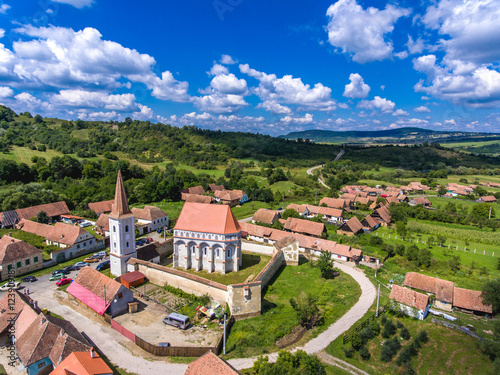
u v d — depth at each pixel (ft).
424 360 154.71
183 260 254.27
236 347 157.38
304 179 636.89
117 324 167.32
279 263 265.54
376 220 423.64
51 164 511.81
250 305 186.29
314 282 238.89
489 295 195.52
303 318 178.19
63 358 129.18
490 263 285.02
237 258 248.52
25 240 274.77
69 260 261.44
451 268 266.77
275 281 238.07
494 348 152.97
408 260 284.00
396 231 383.65
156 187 487.61
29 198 364.58
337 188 629.92
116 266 232.73
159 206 457.27
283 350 153.17
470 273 258.16
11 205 350.43
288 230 357.61
